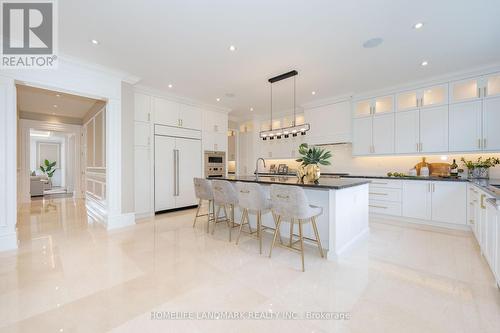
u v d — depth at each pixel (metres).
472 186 3.24
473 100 3.61
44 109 6.01
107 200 3.77
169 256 2.63
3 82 2.77
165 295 1.84
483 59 3.28
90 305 1.71
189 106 5.41
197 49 3.02
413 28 2.53
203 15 2.32
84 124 6.93
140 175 4.52
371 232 3.49
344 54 3.14
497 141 3.42
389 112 4.45
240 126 7.68
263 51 3.06
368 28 2.54
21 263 2.42
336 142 5.11
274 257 2.61
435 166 4.24
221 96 5.11
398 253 2.69
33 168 11.01
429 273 2.20
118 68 3.62
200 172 5.64
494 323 1.50
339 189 2.55
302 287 1.96
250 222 3.68
